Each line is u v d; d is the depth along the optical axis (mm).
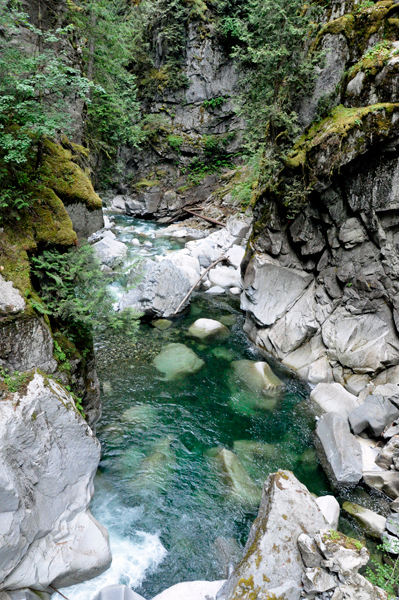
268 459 7570
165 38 24234
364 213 8617
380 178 8133
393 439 7395
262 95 10211
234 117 24781
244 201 21250
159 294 12898
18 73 4766
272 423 8562
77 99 7270
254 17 9438
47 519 4590
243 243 18875
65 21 6871
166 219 25531
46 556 4516
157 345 11258
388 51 8117
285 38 9078
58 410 4750
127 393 9109
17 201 4930
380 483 6820
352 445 7445
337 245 9594
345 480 6879
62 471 4828
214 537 5930
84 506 5195
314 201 9594
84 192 6051
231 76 24266
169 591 4797
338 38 8914
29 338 4758
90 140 17453
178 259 16594
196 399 9156
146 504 6391
